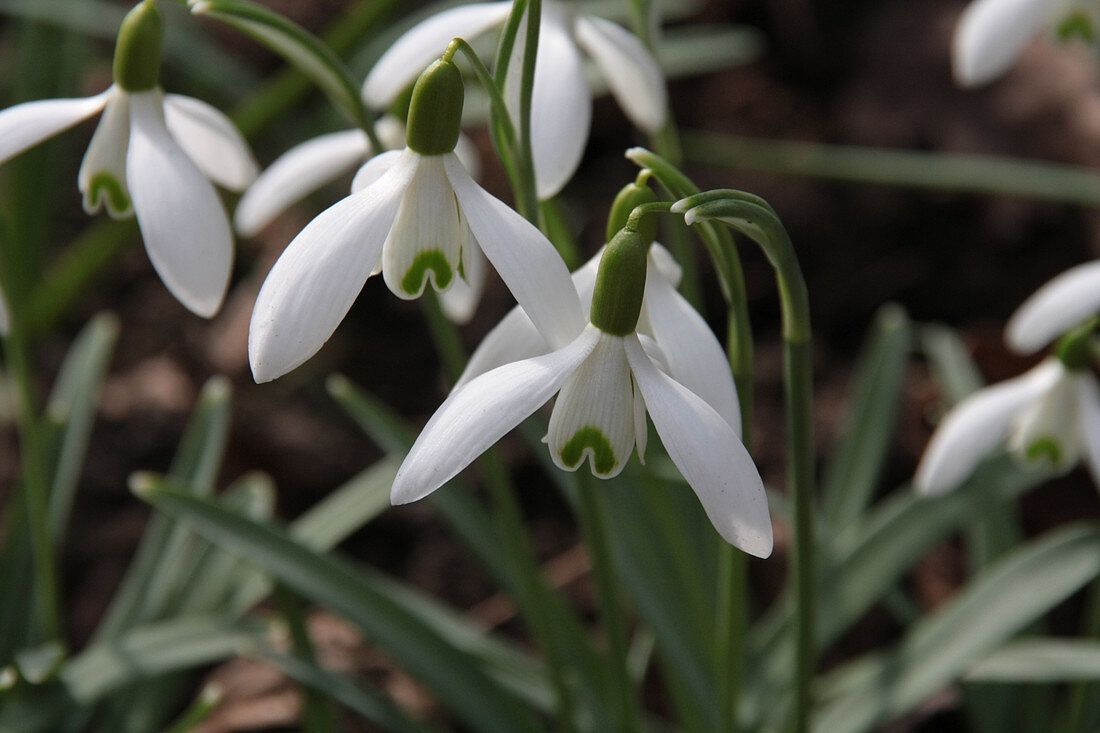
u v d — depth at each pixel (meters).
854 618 0.46
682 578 0.45
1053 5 0.49
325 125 0.77
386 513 0.65
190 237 0.37
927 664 0.45
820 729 0.45
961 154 0.78
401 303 0.75
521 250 0.36
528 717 0.45
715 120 0.82
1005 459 0.50
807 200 0.76
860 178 0.71
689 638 0.46
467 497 0.48
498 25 0.42
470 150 0.46
